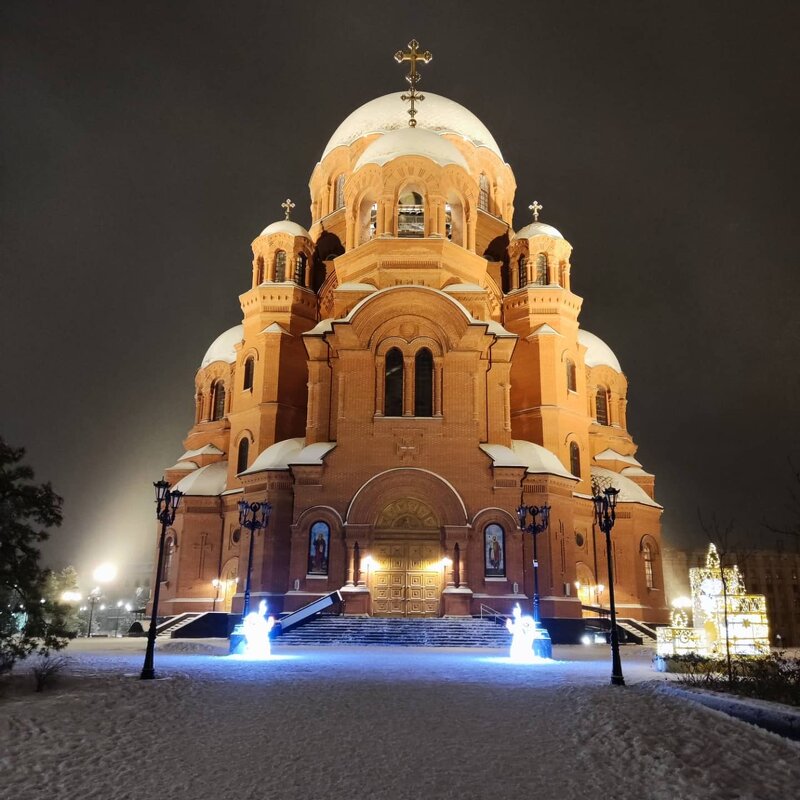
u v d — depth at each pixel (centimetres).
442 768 1105
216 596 4762
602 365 5762
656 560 5041
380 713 1431
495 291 5038
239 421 4984
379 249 4438
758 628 2488
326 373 4300
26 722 1364
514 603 3769
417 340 4178
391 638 3362
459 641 3341
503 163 5806
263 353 4900
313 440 4191
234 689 1697
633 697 1523
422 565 3900
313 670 2080
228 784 1045
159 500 2333
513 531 3888
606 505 2105
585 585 4625
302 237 5269
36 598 1981
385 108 5625
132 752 1198
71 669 2177
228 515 4847
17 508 2002
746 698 1457
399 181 4538
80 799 1000
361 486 3928
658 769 1088
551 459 4272
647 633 4325
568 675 2011
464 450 4012
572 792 1012
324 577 3847
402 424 4047
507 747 1207
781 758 1127
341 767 1110
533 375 4822
